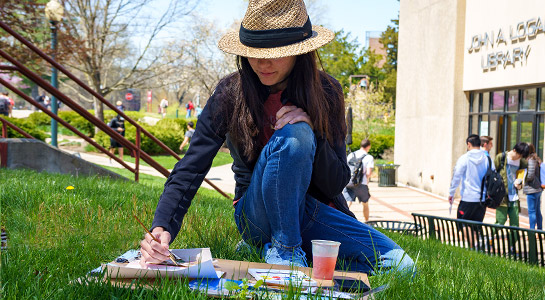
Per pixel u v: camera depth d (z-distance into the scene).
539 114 14.05
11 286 2.03
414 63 21.02
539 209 10.60
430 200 17.50
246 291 2.00
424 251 4.86
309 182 2.70
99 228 3.52
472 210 9.70
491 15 15.86
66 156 9.81
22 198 4.33
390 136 34.00
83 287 2.05
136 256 2.43
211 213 4.75
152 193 6.29
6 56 7.51
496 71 15.64
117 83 29.02
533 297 2.99
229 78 2.89
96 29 26.05
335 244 2.33
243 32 2.66
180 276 2.19
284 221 2.66
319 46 2.59
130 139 27.06
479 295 2.58
